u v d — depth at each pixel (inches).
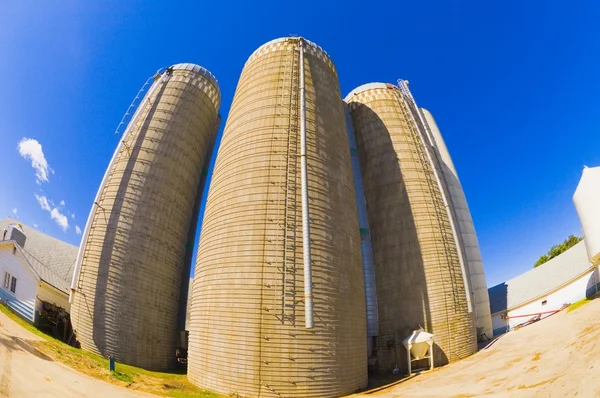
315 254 942.4
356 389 921.5
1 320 968.3
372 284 1343.5
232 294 914.7
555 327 1182.9
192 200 1507.1
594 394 522.9
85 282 1202.6
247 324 874.8
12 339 830.5
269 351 848.3
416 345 1156.5
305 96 1135.6
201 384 906.7
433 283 1251.8
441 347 1189.7
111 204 1290.6
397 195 1389.0
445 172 1883.6
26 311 1170.0
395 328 1247.5
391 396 836.6
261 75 1207.6
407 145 1465.3
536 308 1743.4
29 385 615.8
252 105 1154.7
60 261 1822.1
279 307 872.3
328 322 900.6
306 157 1025.5
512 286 2006.6
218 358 888.9
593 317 1061.8
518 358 959.6
